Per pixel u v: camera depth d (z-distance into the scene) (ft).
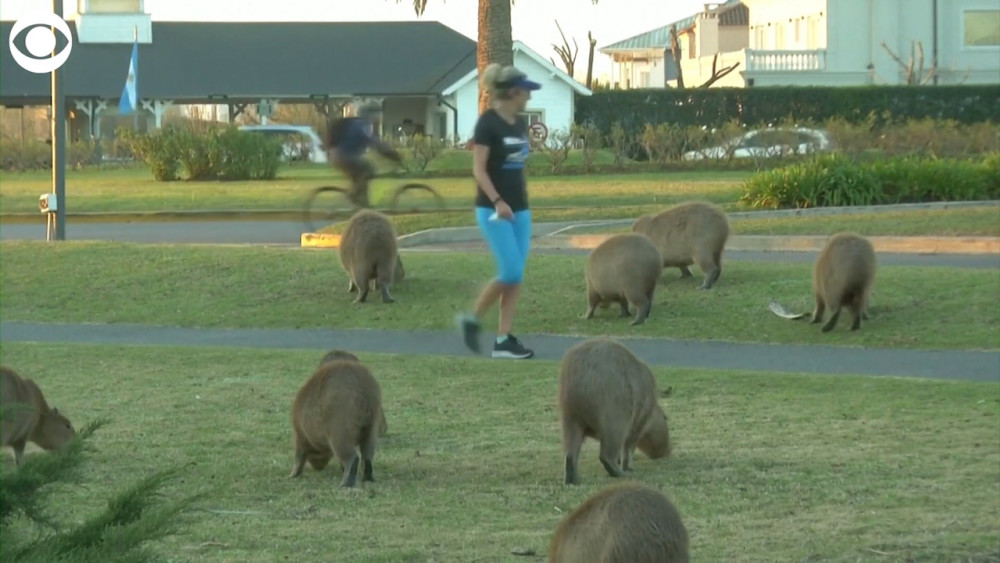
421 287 56.65
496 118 39.73
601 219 89.35
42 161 160.66
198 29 216.74
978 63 200.03
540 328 49.85
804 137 140.87
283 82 209.56
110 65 208.03
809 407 36.32
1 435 28.48
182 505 16.99
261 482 28.30
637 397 27.89
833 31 201.67
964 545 23.24
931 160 101.30
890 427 33.63
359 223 54.70
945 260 65.51
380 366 42.70
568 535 17.22
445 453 31.30
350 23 220.64
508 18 99.19
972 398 37.22
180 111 211.41
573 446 27.53
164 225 98.89
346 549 23.16
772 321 49.55
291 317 52.95
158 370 42.70
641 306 49.67
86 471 27.86
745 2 229.86
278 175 147.43
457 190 117.60
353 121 96.32
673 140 149.07
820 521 24.97
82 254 64.03
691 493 27.02
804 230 75.25
